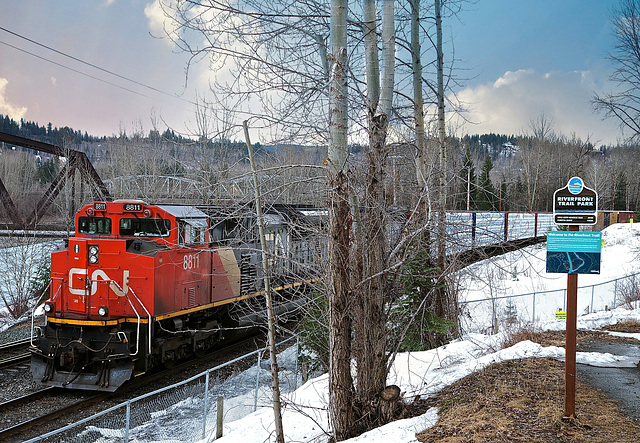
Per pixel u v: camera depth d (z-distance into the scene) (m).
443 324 10.99
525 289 23.94
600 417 6.55
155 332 11.72
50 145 26.92
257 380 10.07
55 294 11.90
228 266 14.34
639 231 39.94
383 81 7.61
